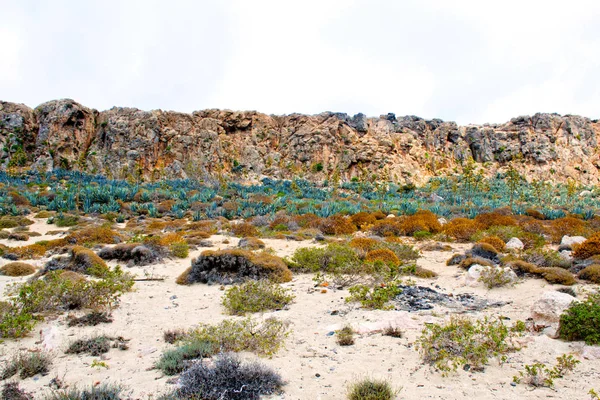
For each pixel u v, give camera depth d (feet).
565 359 17.99
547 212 118.01
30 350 22.80
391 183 230.89
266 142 266.98
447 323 25.18
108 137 234.58
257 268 40.98
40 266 49.08
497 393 16.14
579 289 32.65
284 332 25.12
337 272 41.93
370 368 19.30
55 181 182.19
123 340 24.62
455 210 133.59
